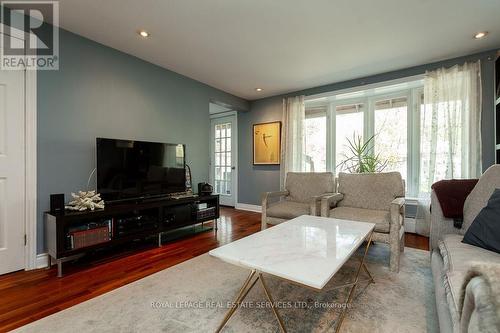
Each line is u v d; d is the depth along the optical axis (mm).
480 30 2361
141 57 2984
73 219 2062
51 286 1841
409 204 3393
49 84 2270
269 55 2926
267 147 4672
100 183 2428
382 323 1396
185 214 3014
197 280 1938
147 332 1325
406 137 3559
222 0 1938
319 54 2885
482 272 652
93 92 2580
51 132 2281
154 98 3180
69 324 1392
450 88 2961
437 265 1607
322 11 2072
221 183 5520
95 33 2441
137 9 2059
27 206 2127
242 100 4773
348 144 4020
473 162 2807
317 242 1492
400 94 3609
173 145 3145
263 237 1594
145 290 1778
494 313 585
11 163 2059
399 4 1976
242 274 2045
